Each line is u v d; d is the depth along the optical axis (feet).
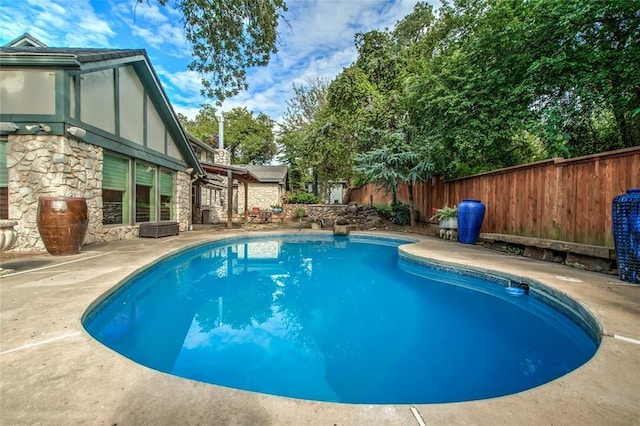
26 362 5.82
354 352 9.47
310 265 22.52
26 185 18.17
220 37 20.27
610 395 5.06
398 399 7.12
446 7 35.83
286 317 12.53
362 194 65.62
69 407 4.58
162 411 4.53
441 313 12.78
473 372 8.18
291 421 4.38
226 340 10.26
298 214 56.39
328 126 50.01
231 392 5.04
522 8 20.25
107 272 13.10
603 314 8.61
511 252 20.42
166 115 31.09
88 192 20.71
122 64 23.08
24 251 18.08
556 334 10.62
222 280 18.08
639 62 15.55
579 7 16.26
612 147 20.25
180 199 35.68
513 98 21.22
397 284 17.29
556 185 17.52
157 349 9.52
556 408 4.73
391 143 36.45
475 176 26.84
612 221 12.78
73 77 19.10
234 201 70.23
